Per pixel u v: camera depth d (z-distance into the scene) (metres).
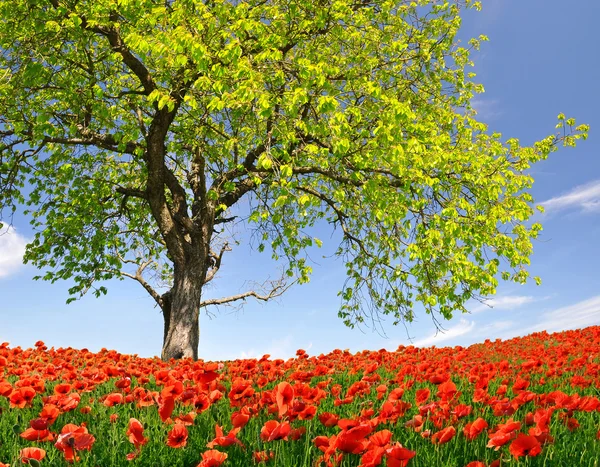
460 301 11.95
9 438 3.64
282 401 2.93
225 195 12.14
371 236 12.98
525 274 11.79
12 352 8.08
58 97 12.12
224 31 8.67
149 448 3.25
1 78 9.16
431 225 10.45
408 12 11.62
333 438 2.42
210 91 10.09
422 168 9.98
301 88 8.67
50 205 13.99
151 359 7.98
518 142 11.48
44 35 9.46
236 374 5.65
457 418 3.38
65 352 8.65
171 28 8.70
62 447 2.74
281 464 2.85
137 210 14.46
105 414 4.23
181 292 11.50
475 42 12.08
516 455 2.60
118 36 10.04
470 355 9.36
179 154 13.76
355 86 10.51
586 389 5.81
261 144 10.36
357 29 10.55
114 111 10.98
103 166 14.03
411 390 5.54
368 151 9.84
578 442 3.60
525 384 4.00
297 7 9.74
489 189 10.13
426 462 2.94
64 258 13.98
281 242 12.31
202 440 3.34
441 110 11.49
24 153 11.91
